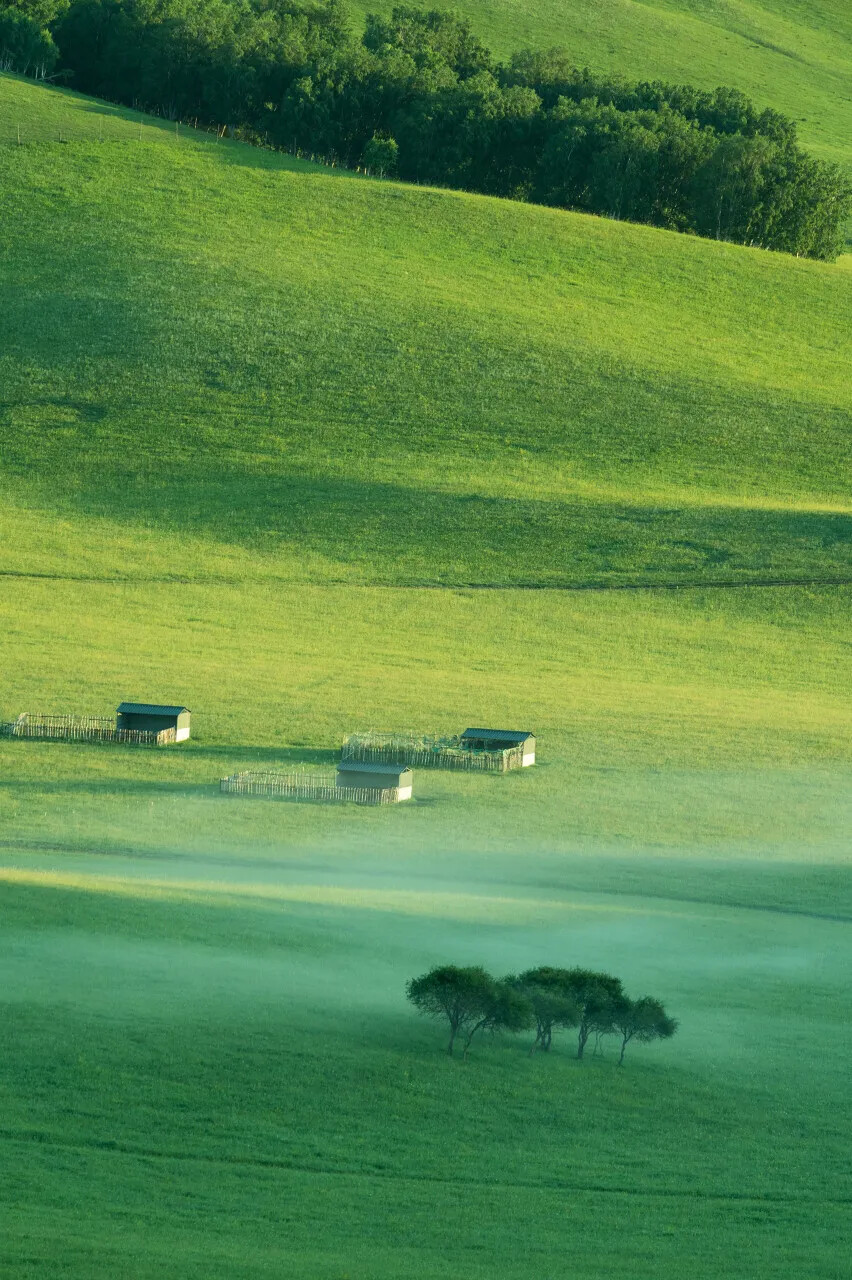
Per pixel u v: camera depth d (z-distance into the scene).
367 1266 113.94
